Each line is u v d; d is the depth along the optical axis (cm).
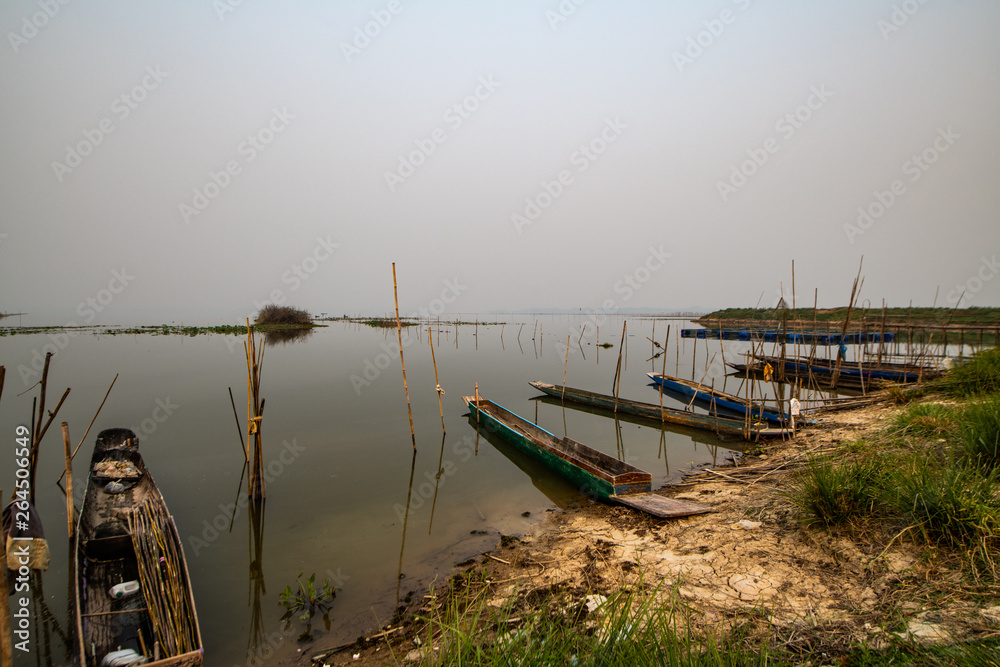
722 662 347
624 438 1524
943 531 545
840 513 647
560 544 789
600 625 378
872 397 1553
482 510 978
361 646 572
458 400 2069
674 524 805
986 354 1300
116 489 916
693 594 571
